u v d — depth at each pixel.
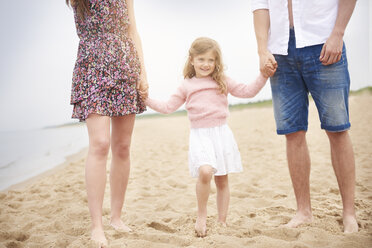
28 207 3.64
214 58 2.60
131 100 2.45
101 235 2.24
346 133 2.39
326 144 6.61
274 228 2.40
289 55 2.42
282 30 2.40
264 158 5.86
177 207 3.50
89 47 2.38
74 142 10.77
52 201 3.79
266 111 19.38
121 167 2.63
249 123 12.70
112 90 2.36
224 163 2.51
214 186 4.18
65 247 2.31
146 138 10.61
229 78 2.69
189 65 2.71
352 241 2.07
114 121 2.60
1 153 8.50
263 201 3.48
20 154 8.27
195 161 2.44
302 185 2.55
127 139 2.61
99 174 2.30
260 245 2.09
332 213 2.73
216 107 2.58
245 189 4.03
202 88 2.60
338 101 2.32
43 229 2.81
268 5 2.46
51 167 6.34
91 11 2.38
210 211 3.16
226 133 2.58
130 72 2.44
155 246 2.18
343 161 2.39
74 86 2.37
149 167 5.80
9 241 2.46
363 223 2.43
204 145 2.48
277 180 4.38
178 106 2.73
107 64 2.35
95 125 2.32
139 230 2.63
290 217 2.79
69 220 2.98
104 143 2.31
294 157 2.53
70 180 5.00
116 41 2.41
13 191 4.44
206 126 2.56
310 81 2.40
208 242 2.21
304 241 2.12
